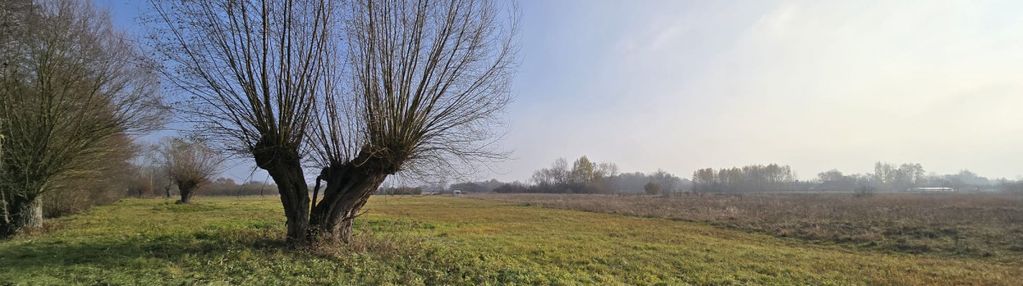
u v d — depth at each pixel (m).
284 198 12.63
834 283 12.05
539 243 18.05
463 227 25.06
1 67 15.09
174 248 12.20
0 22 14.62
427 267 11.38
